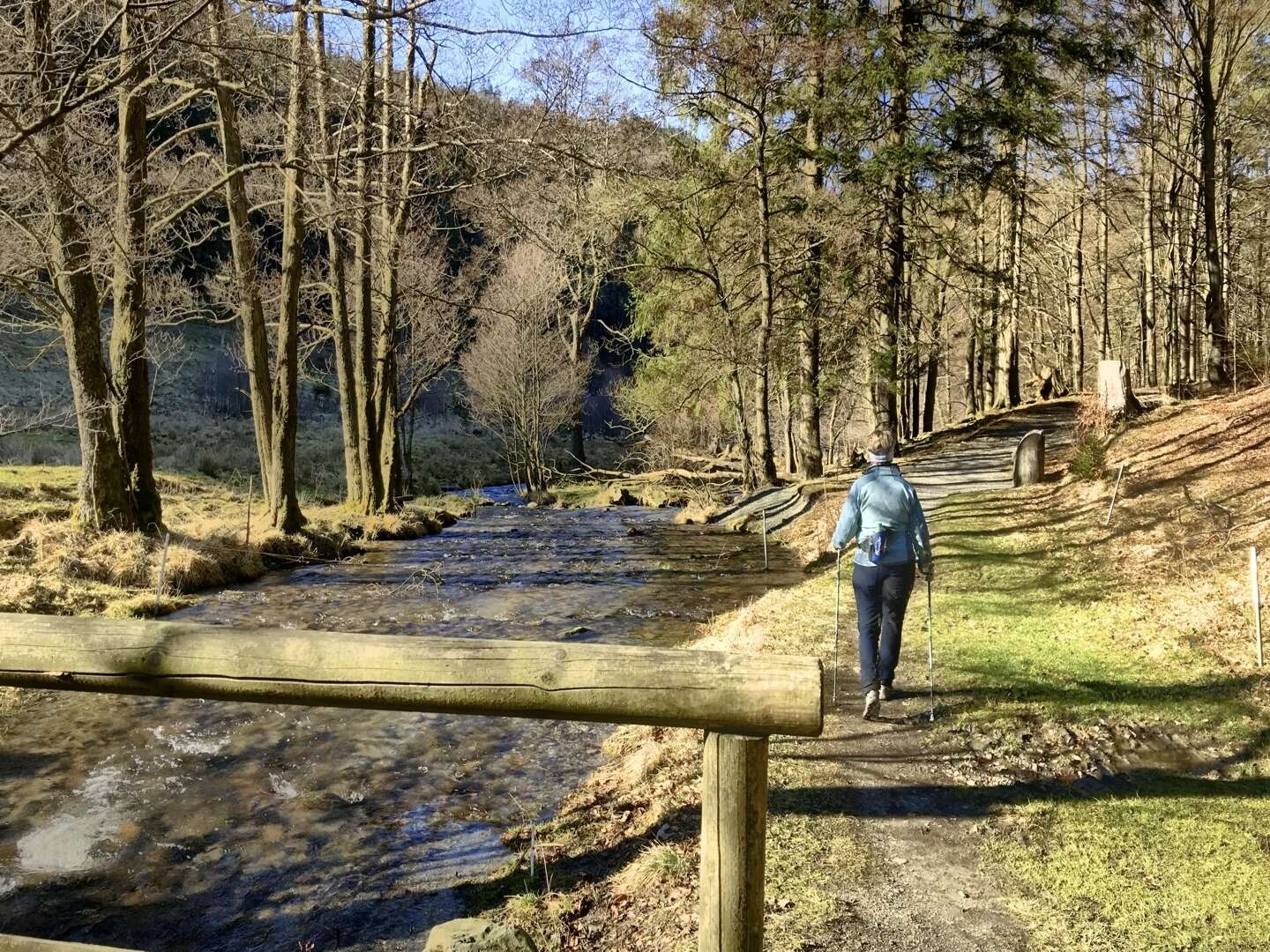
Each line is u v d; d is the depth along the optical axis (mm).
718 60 18062
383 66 13078
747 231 20906
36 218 12242
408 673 2102
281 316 15789
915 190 19484
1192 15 19828
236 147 15664
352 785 5566
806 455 22297
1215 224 20625
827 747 5359
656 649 2125
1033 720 5695
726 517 20781
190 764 5918
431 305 26141
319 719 6840
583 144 10750
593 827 4727
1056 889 3801
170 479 22625
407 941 3775
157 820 5066
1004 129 18781
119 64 8875
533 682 2078
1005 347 34094
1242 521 9594
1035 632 7578
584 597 12102
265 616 10688
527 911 3855
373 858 4582
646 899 3842
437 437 40875
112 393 13367
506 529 21188
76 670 2172
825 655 7199
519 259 30688
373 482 20688
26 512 13555
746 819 2111
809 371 21594
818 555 14219
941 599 8797
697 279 22016
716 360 21906
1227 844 4125
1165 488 11992
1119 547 9961
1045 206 28625
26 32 7844
